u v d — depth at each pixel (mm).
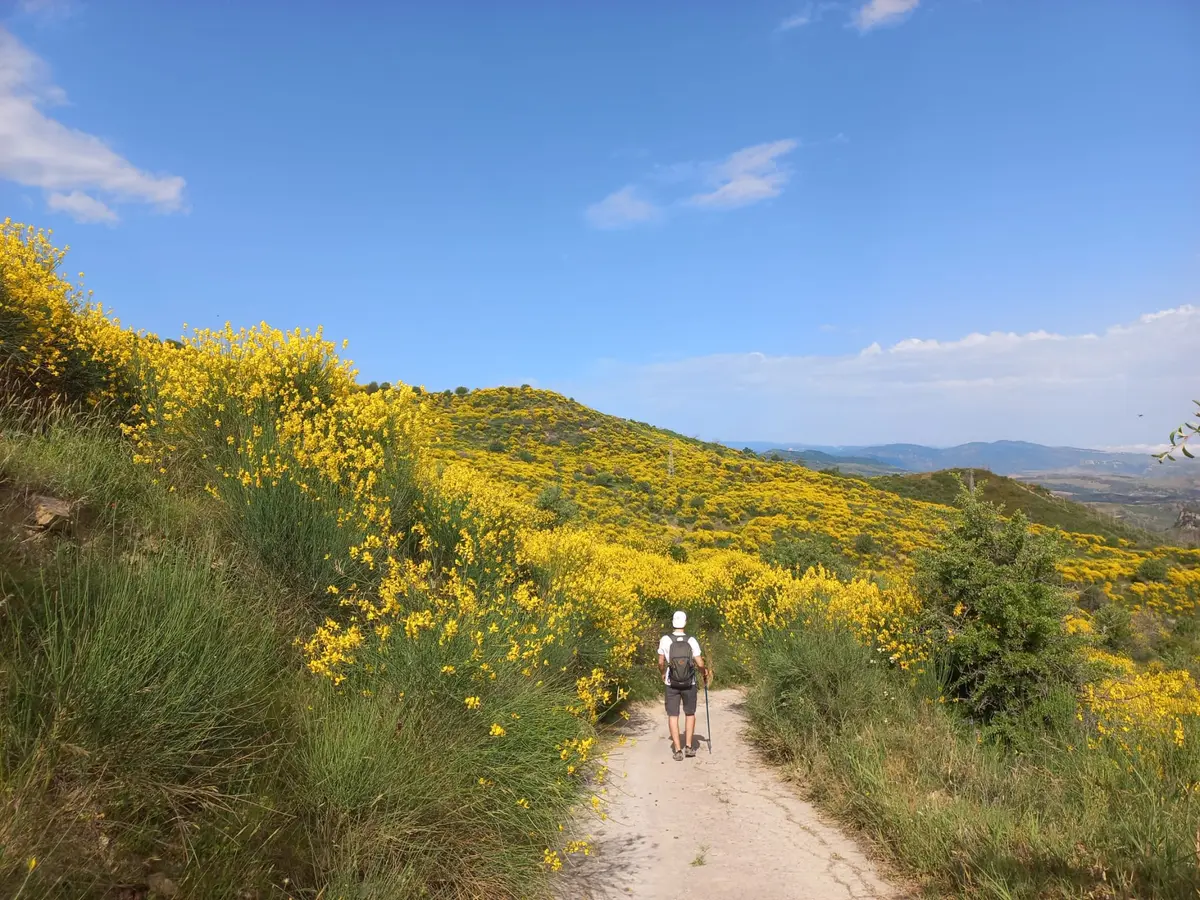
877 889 4191
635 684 10102
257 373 6484
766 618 9938
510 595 6516
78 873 2305
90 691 2809
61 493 4281
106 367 6238
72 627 3086
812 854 4734
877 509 54219
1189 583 37344
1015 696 6633
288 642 4348
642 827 5184
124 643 3027
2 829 2182
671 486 53812
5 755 2438
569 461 57750
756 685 9039
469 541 6668
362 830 3291
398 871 3281
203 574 3799
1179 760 5184
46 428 5117
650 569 15148
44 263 6344
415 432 7312
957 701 6879
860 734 6562
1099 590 32594
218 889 2572
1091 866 3818
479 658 4691
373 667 4430
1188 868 3514
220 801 2980
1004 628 6895
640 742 7980
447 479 7805
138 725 2893
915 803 5023
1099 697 6676
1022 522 7309
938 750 5953
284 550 4980
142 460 5207
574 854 4469
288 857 2988
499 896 3650
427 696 4395
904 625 7656
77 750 2619
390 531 6227
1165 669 15375
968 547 7305
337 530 5211
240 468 5305
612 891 4078
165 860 2607
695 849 4793
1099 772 5070
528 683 5258
